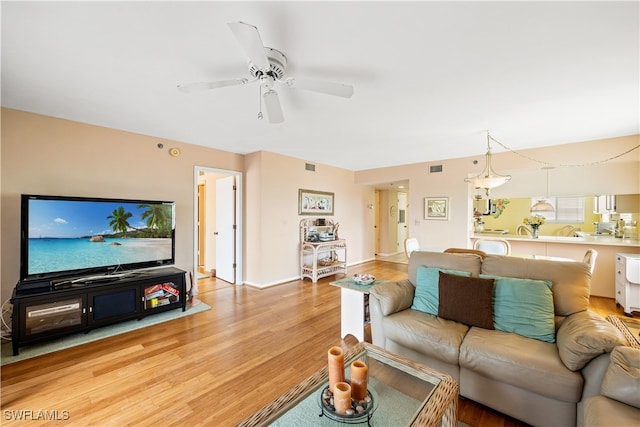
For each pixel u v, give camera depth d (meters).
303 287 4.58
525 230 6.01
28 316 2.40
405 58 1.85
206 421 1.63
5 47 1.71
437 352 1.78
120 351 2.42
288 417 1.31
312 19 1.47
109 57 1.84
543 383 1.43
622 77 2.09
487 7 1.39
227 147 4.31
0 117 2.62
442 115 2.88
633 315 3.32
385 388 1.50
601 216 5.35
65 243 2.76
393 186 7.56
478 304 1.94
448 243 5.04
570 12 1.42
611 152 3.70
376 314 2.20
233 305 3.67
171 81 2.17
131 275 3.12
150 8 1.39
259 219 4.54
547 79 2.13
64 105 2.62
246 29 1.25
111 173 3.30
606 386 1.19
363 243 7.06
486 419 1.65
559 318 1.85
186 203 4.00
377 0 1.34
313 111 2.78
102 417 1.65
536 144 4.05
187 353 2.40
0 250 2.62
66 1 1.33
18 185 2.71
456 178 4.98
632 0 1.33
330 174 5.92
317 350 2.47
